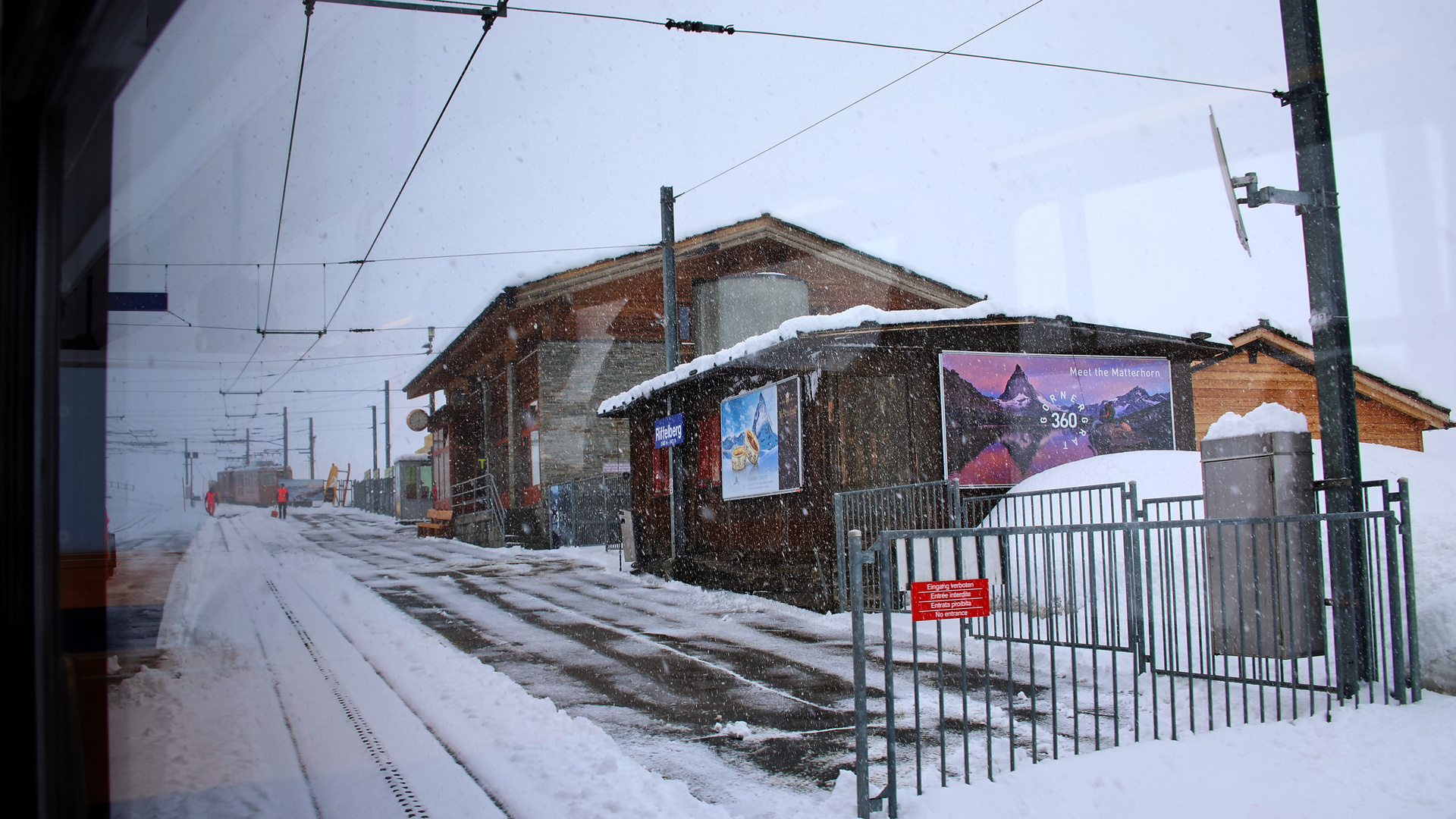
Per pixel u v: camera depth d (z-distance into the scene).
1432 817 3.82
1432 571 8.09
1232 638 6.52
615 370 25.31
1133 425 13.91
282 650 9.05
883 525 12.33
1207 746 4.79
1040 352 13.47
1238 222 6.16
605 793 4.77
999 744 5.57
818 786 5.00
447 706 6.72
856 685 4.21
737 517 14.78
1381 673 6.46
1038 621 8.78
